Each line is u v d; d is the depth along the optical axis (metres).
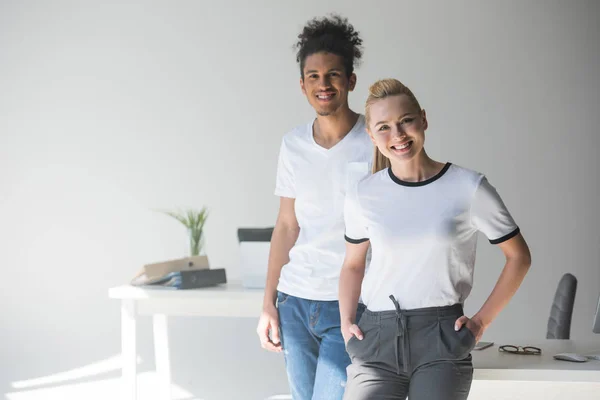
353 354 2.21
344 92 2.59
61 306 6.10
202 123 6.11
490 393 2.38
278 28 6.06
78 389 5.20
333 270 2.56
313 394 2.56
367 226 2.24
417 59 6.01
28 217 6.14
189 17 6.11
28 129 6.17
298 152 2.69
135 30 6.15
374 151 2.41
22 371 5.68
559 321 3.63
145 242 6.11
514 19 5.99
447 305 2.13
